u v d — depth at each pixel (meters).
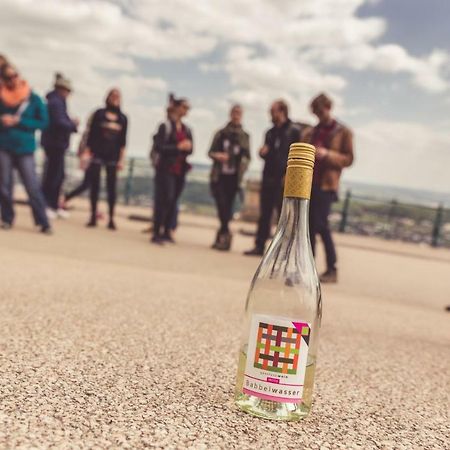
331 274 4.91
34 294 2.57
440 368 2.01
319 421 1.21
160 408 1.18
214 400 1.27
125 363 1.54
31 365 1.41
